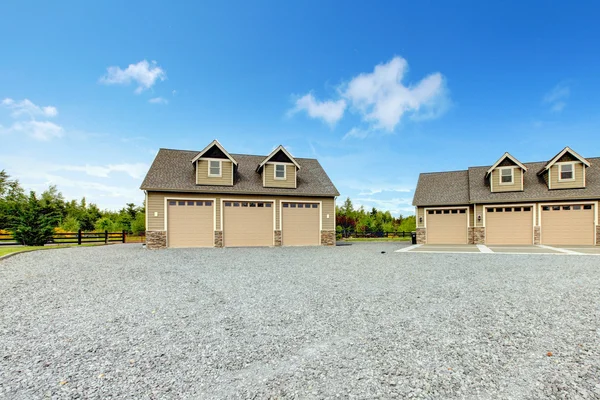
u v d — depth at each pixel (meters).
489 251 14.46
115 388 2.68
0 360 3.26
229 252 14.52
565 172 18.77
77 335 3.99
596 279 7.40
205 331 4.12
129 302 5.58
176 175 17.95
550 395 2.52
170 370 3.03
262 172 19.33
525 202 18.84
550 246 17.19
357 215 37.94
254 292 6.31
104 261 10.97
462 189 21.56
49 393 2.59
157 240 16.44
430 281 7.36
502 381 2.76
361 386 2.69
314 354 3.38
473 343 3.64
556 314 4.71
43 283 7.20
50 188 38.31
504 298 5.71
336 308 5.14
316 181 20.61
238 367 3.09
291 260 11.48
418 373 2.92
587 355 3.28
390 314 4.80
